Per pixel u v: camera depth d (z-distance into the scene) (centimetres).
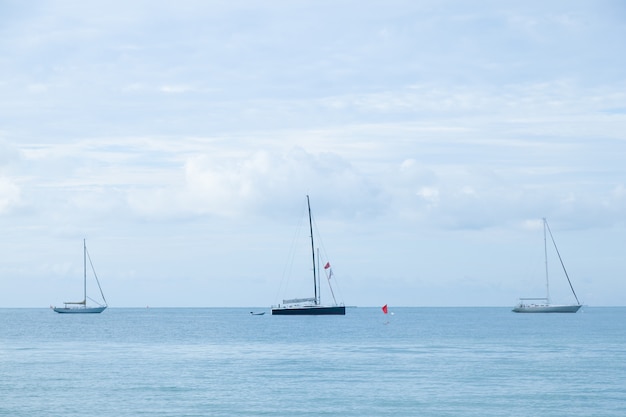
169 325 18112
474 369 6856
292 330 14838
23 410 4825
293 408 4875
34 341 11444
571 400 5100
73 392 5534
